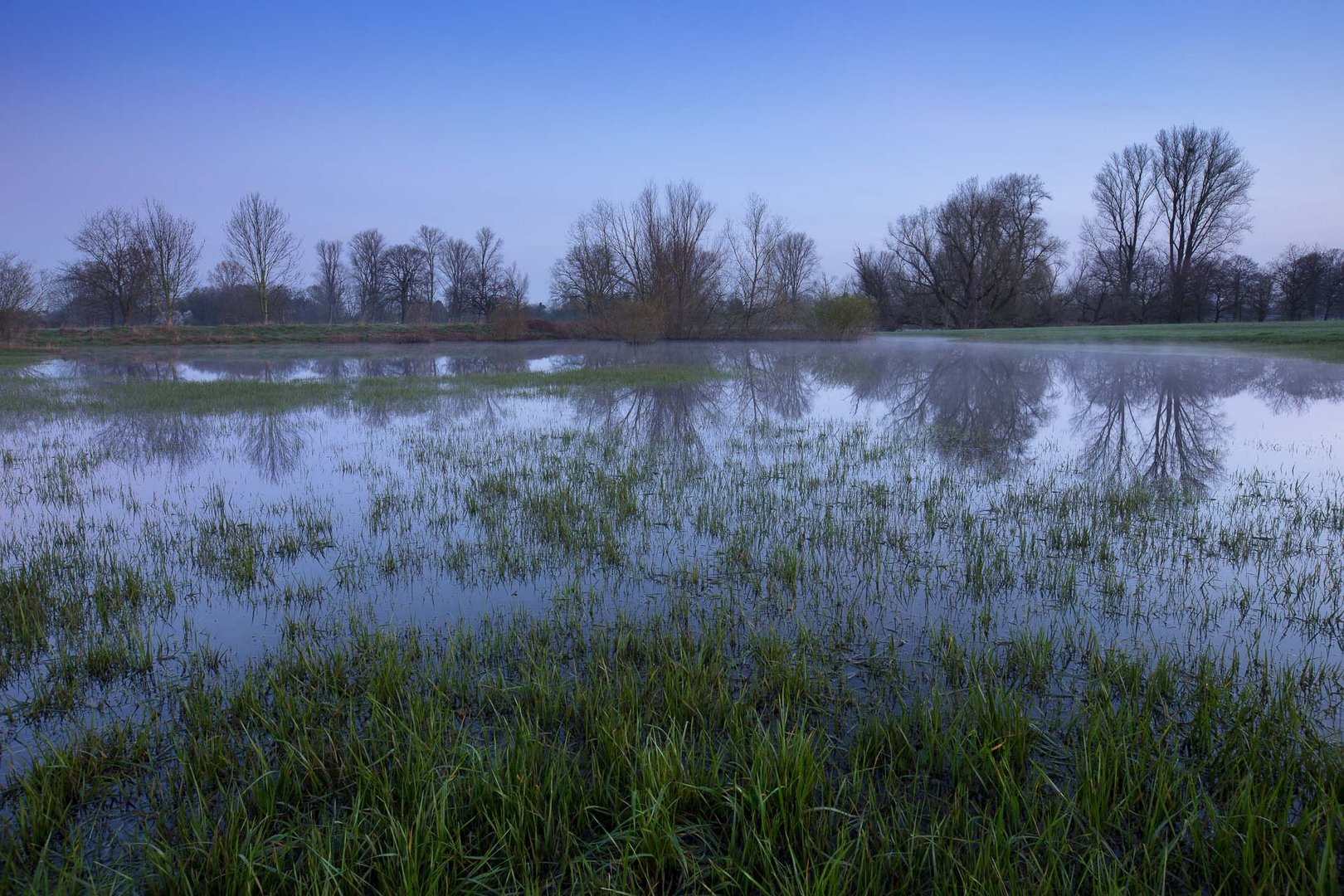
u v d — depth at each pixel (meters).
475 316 78.31
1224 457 12.03
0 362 36.97
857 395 21.31
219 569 6.98
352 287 83.50
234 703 4.38
